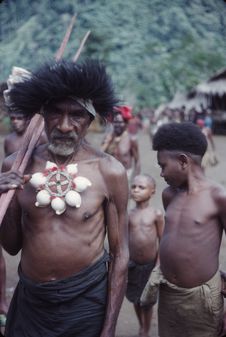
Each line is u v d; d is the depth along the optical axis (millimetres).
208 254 2850
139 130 28828
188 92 26891
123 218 2594
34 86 2393
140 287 4121
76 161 2518
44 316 2504
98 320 2557
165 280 2955
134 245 4117
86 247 2463
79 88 2387
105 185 2512
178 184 2965
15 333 2623
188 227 2865
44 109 2455
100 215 2521
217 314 2889
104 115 2590
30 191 2465
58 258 2434
